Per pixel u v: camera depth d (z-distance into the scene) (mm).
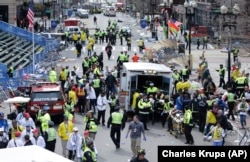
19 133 28719
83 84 47812
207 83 51062
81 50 90312
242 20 77188
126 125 43812
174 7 145750
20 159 17906
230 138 39281
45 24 132625
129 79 45000
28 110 41656
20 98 41000
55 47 90750
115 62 81750
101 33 107375
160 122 45188
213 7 116562
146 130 42094
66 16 189625
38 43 90500
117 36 123000
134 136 33750
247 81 51781
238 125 43062
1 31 92125
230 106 44906
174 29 84375
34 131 29422
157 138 39750
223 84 60438
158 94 44562
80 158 29172
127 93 45125
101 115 43156
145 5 175875
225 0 93688
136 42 113250
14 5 118625
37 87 43719
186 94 42812
